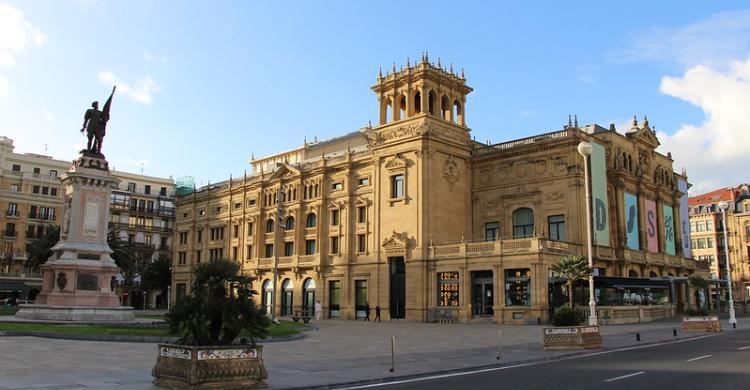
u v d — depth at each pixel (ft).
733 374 61.52
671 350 92.27
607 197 213.46
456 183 218.79
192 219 321.11
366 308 213.05
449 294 196.95
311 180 254.06
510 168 214.69
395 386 57.82
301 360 80.28
